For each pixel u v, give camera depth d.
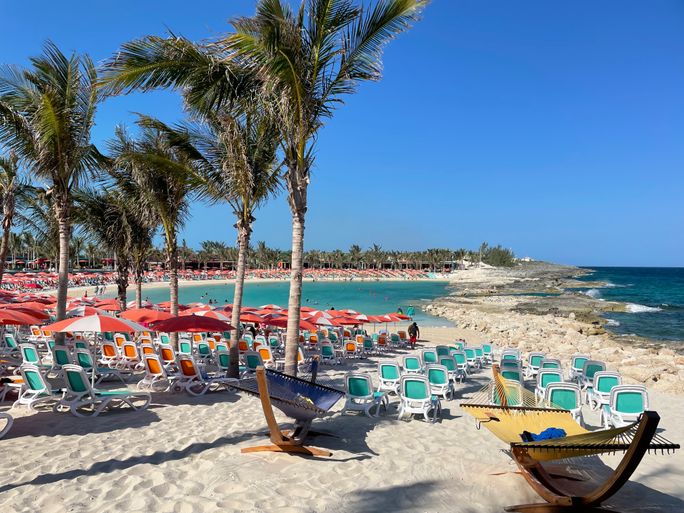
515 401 6.61
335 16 8.43
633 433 3.97
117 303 21.16
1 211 14.53
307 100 8.67
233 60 8.61
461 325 31.50
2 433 6.18
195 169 12.03
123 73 8.32
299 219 8.85
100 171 12.80
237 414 8.24
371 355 17.69
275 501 4.74
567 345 20.75
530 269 152.25
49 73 10.05
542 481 4.96
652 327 31.83
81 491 4.85
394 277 119.00
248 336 15.98
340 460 6.02
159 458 5.90
